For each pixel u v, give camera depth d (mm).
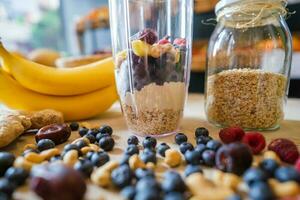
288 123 329
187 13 297
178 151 230
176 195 148
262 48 313
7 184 158
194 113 394
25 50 1175
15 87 340
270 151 208
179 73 286
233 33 321
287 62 310
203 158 202
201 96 551
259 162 187
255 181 153
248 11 295
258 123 299
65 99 359
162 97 280
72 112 359
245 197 154
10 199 159
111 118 381
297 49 689
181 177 170
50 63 663
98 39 1114
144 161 206
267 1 283
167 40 290
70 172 151
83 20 1002
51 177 147
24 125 283
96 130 283
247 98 300
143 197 143
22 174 173
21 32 1162
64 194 144
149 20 295
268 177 162
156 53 269
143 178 166
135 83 280
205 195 152
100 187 175
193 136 285
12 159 194
